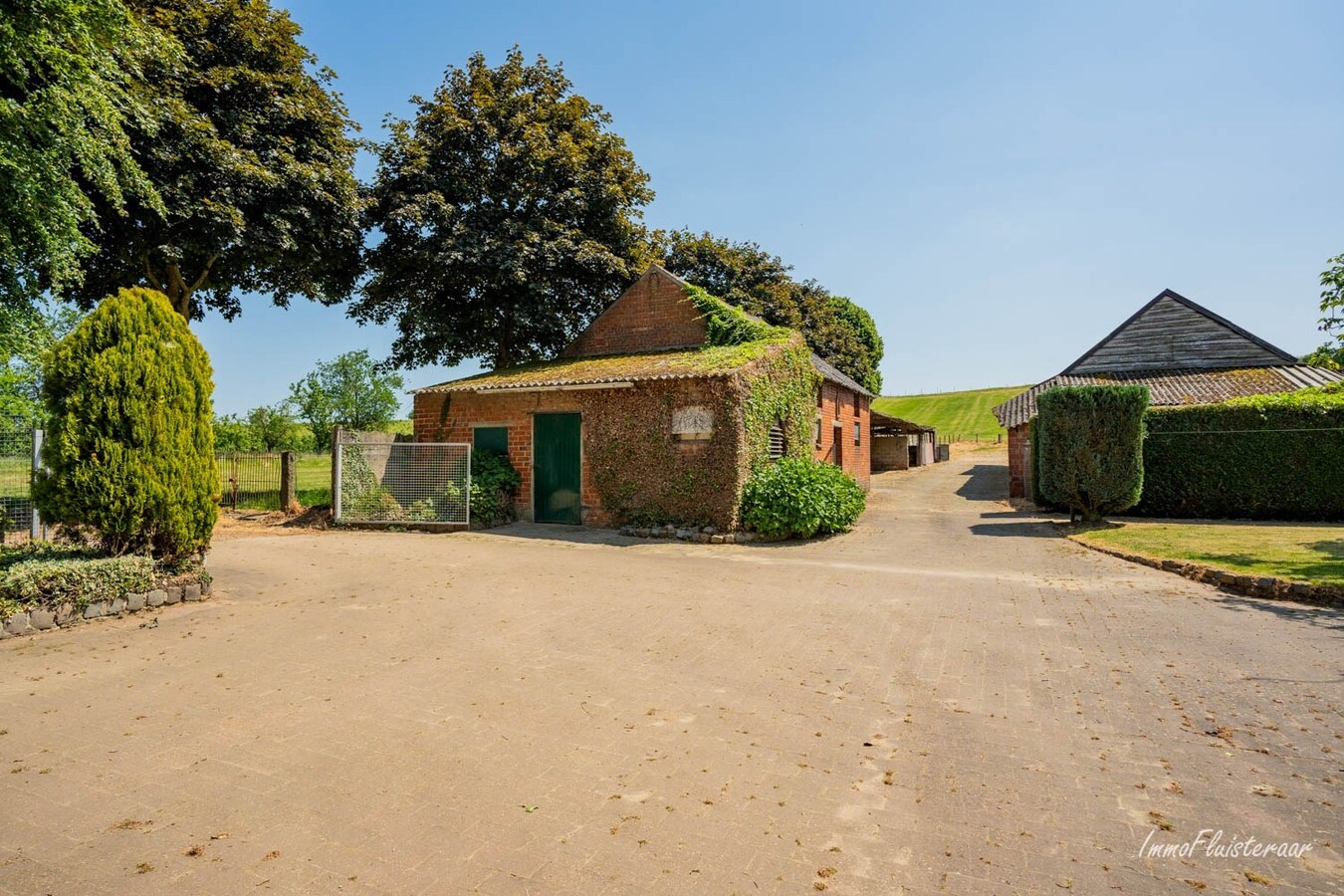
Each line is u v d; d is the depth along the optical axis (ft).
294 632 21.40
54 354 24.59
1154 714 14.48
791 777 11.76
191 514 26.43
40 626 21.29
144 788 11.30
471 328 75.41
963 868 9.05
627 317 68.18
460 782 11.57
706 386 44.83
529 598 26.35
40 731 13.71
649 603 25.50
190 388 26.55
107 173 34.63
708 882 8.75
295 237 56.95
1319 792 11.07
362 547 40.11
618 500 47.57
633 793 11.16
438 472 48.93
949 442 183.21
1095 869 9.02
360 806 10.72
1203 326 72.28
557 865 9.14
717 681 16.83
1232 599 25.11
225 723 14.15
